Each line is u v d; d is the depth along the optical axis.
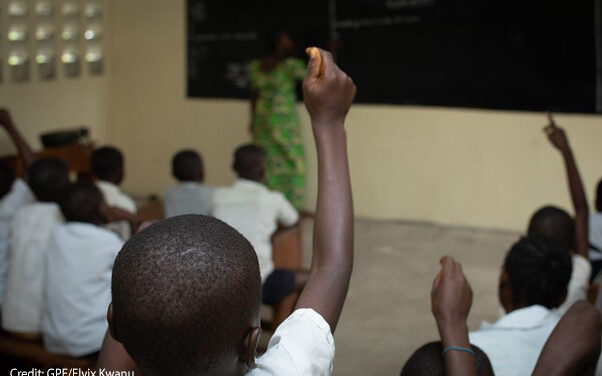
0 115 3.70
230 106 6.11
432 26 5.24
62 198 2.52
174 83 6.30
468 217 5.38
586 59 4.80
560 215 2.41
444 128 5.34
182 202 3.46
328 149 0.95
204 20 6.09
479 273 4.39
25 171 3.74
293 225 3.31
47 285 2.54
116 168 3.53
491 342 1.52
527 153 5.11
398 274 4.40
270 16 5.81
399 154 5.52
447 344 1.16
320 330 0.86
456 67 5.22
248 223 3.08
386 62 5.45
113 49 6.47
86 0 6.16
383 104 5.52
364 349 3.36
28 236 2.74
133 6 6.35
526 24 4.94
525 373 1.49
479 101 5.20
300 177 5.45
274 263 3.31
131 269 0.70
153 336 0.69
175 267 0.69
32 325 2.72
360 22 5.49
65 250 2.49
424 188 5.49
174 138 6.37
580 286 2.26
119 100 6.53
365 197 5.68
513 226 5.25
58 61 5.94
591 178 4.92
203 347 0.70
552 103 4.96
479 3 5.07
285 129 5.36
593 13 4.73
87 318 2.47
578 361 1.17
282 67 5.33
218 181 6.25
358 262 4.62
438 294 1.20
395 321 3.70
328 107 0.95
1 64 5.43
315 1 5.63
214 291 0.69
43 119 5.84
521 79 5.03
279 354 0.82
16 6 5.52
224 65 6.07
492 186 5.27
